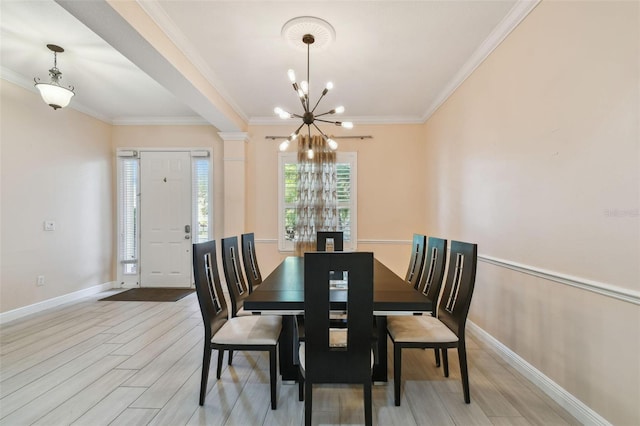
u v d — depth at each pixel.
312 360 1.44
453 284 2.02
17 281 3.33
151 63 2.36
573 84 1.68
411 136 4.39
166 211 4.71
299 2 2.03
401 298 1.57
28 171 3.45
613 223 1.45
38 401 1.82
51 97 2.85
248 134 4.46
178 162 4.70
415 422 1.64
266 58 2.75
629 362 1.38
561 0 1.76
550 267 1.86
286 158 4.48
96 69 3.13
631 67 1.36
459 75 3.03
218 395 1.90
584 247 1.61
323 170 4.34
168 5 2.06
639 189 1.34
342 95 3.59
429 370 2.22
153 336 2.83
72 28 2.44
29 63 3.01
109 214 4.63
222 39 2.46
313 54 2.68
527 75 2.06
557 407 1.76
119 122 4.68
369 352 1.45
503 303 2.38
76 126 4.09
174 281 4.69
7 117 3.23
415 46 2.55
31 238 3.48
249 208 4.51
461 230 3.13
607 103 1.48
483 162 2.67
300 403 1.82
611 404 1.46
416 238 2.74
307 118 2.53
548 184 1.87
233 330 1.89
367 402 1.46
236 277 2.52
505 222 2.34
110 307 3.71
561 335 1.78
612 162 1.45
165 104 4.11
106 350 2.53
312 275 1.40
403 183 4.39
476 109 2.79
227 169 4.40
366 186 4.42
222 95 3.46
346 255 1.40
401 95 3.59
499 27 2.27
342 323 2.04
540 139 1.94
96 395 1.89
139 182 4.71
